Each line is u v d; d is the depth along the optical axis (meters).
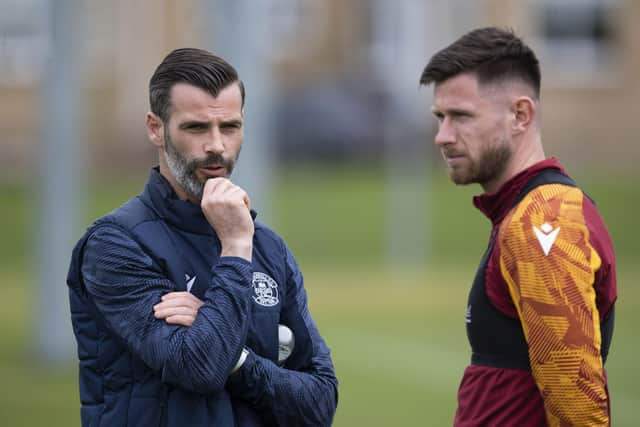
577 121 118.31
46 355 41.81
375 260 75.19
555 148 116.62
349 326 48.72
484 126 12.75
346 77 114.38
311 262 74.19
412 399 33.50
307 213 88.06
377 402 33.00
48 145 43.75
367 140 106.38
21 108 114.44
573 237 11.76
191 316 11.12
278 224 84.62
